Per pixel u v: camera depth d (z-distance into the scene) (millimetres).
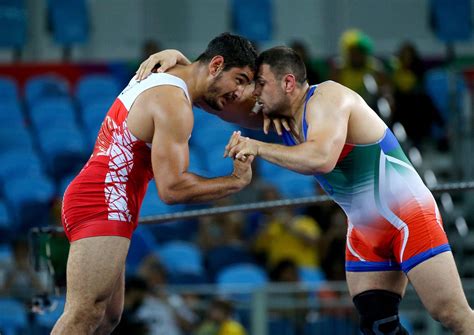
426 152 31578
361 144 13062
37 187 31469
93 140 34406
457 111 31141
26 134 34219
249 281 26094
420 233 12969
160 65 13391
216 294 22969
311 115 12758
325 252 26641
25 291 22938
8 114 35219
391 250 13414
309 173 12469
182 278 26094
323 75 34500
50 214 29547
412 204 13109
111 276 12914
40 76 37656
